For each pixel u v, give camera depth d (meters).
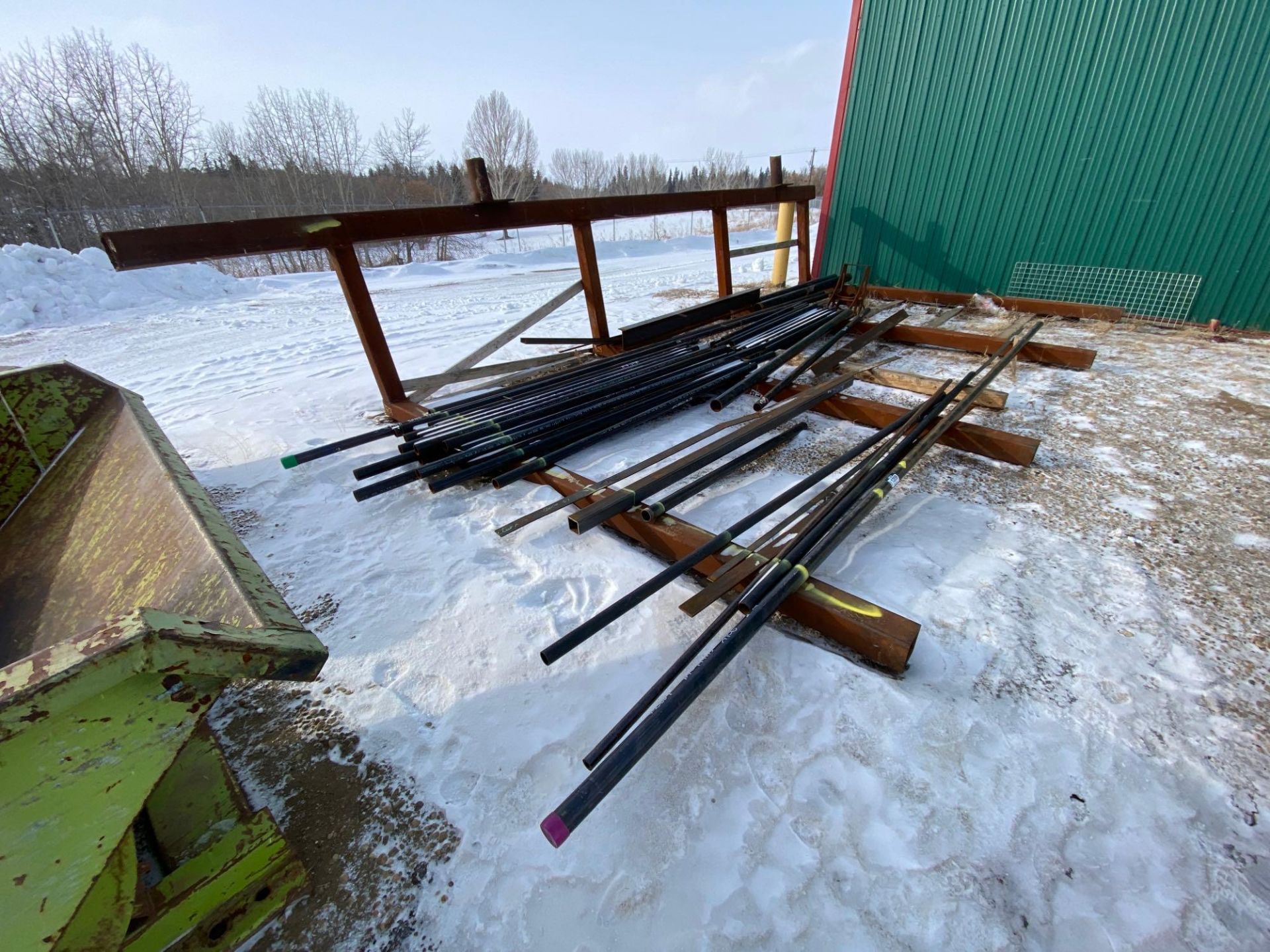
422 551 2.18
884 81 5.61
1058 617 1.69
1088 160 4.72
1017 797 1.22
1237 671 1.50
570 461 2.80
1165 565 1.90
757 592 1.59
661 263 10.71
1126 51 4.34
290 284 9.65
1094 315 4.84
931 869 1.11
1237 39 3.91
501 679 1.59
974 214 5.46
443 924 1.08
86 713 0.69
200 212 14.99
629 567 2.03
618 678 1.57
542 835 1.22
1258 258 4.20
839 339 4.02
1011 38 4.80
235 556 1.06
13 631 1.46
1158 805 1.20
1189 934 1.00
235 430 3.35
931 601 1.77
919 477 2.50
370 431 3.23
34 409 1.83
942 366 3.88
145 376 4.50
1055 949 0.99
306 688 1.58
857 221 6.27
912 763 1.30
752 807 1.24
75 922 0.77
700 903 1.08
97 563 1.41
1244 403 3.14
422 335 5.62
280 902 1.07
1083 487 2.38
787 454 2.77
